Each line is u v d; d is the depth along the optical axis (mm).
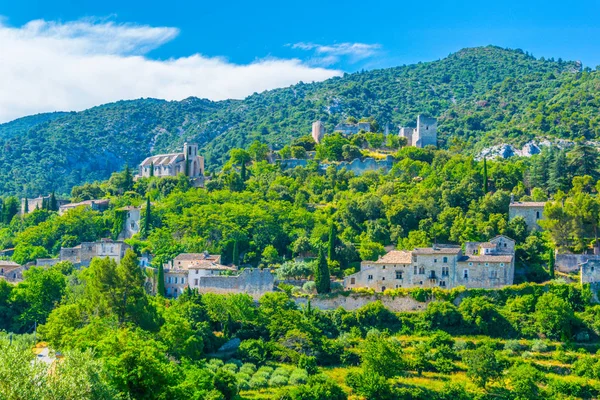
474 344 187500
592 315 191125
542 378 168125
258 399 156000
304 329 190000
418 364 176875
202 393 133750
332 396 157125
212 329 195375
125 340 129875
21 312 199750
